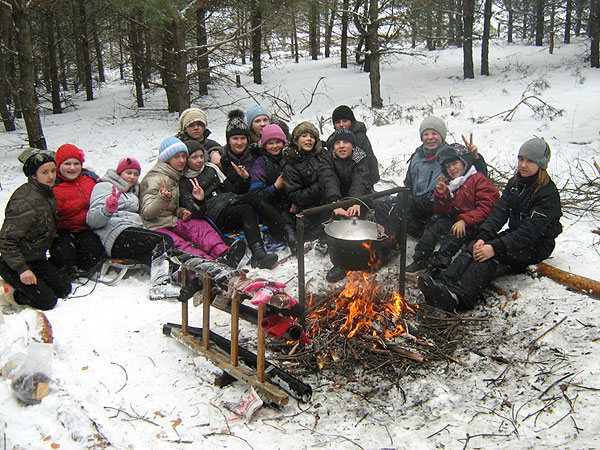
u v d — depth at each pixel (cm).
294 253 486
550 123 895
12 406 273
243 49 1385
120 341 351
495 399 279
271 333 277
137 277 459
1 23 1191
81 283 441
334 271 434
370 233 348
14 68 1529
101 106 1895
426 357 322
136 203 471
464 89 1546
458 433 251
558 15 2898
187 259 319
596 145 741
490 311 374
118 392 296
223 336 351
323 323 356
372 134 989
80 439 250
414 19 1577
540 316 354
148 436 259
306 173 504
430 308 379
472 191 427
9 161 1058
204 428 266
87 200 447
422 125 473
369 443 249
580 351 310
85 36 2044
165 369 320
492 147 800
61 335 357
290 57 3097
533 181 387
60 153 439
